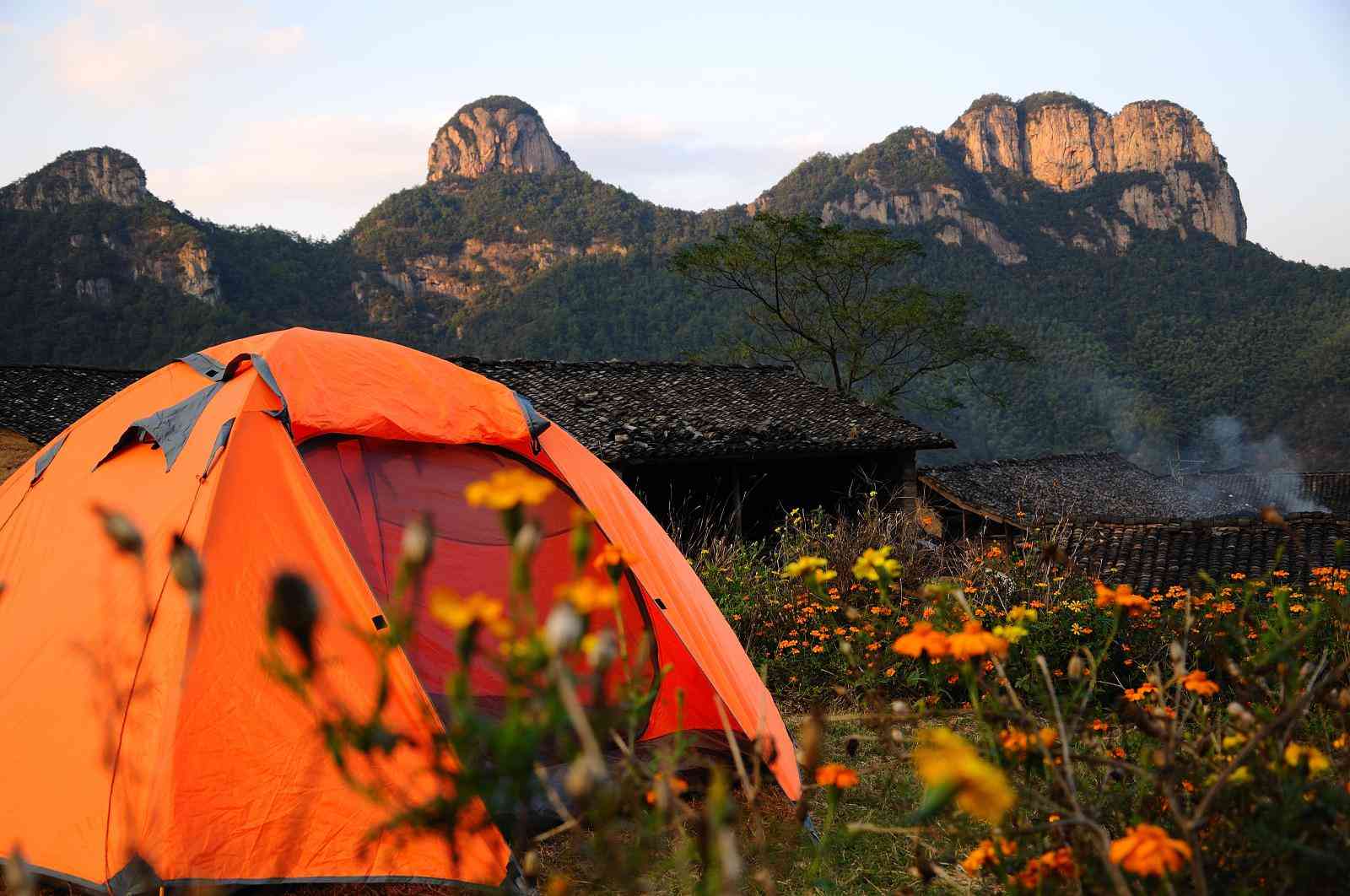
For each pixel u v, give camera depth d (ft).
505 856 10.19
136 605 11.66
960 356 105.60
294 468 13.01
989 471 85.20
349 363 15.48
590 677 3.45
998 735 5.56
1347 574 19.06
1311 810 4.99
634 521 16.62
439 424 15.43
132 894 10.04
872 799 13.19
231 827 10.59
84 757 10.89
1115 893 4.93
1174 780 5.32
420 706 10.87
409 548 3.36
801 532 30.50
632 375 59.26
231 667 11.21
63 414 55.98
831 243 98.99
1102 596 6.05
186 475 12.85
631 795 4.29
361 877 10.53
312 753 10.93
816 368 119.24
